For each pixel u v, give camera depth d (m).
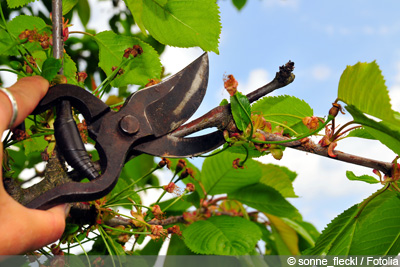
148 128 0.49
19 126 0.49
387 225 0.56
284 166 0.81
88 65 0.93
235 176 0.70
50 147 0.50
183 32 0.57
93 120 0.48
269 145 0.50
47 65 0.48
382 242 0.56
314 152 0.50
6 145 0.49
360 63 0.47
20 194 0.48
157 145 0.49
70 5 0.60
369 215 0.56
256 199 0.72
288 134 0.53
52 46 0.51
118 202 0.58
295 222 0.80
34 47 0.60
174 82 0.50
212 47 0.56
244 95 0.49
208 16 0.55
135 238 0.60
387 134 0.49
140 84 0.62
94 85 0.74
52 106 0.48
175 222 0.70
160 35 0.58
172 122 0.49
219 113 0.50
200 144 0.50
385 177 0.52
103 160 0.48
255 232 0.63
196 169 0.72
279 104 0.57
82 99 0.48
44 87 0.47
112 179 0.47
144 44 0.60
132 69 0.61
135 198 0.61
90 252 0.61
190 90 0.50
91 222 0.53
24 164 0.89
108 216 0.56
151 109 0.49
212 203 0.73
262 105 0.57
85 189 0.46
